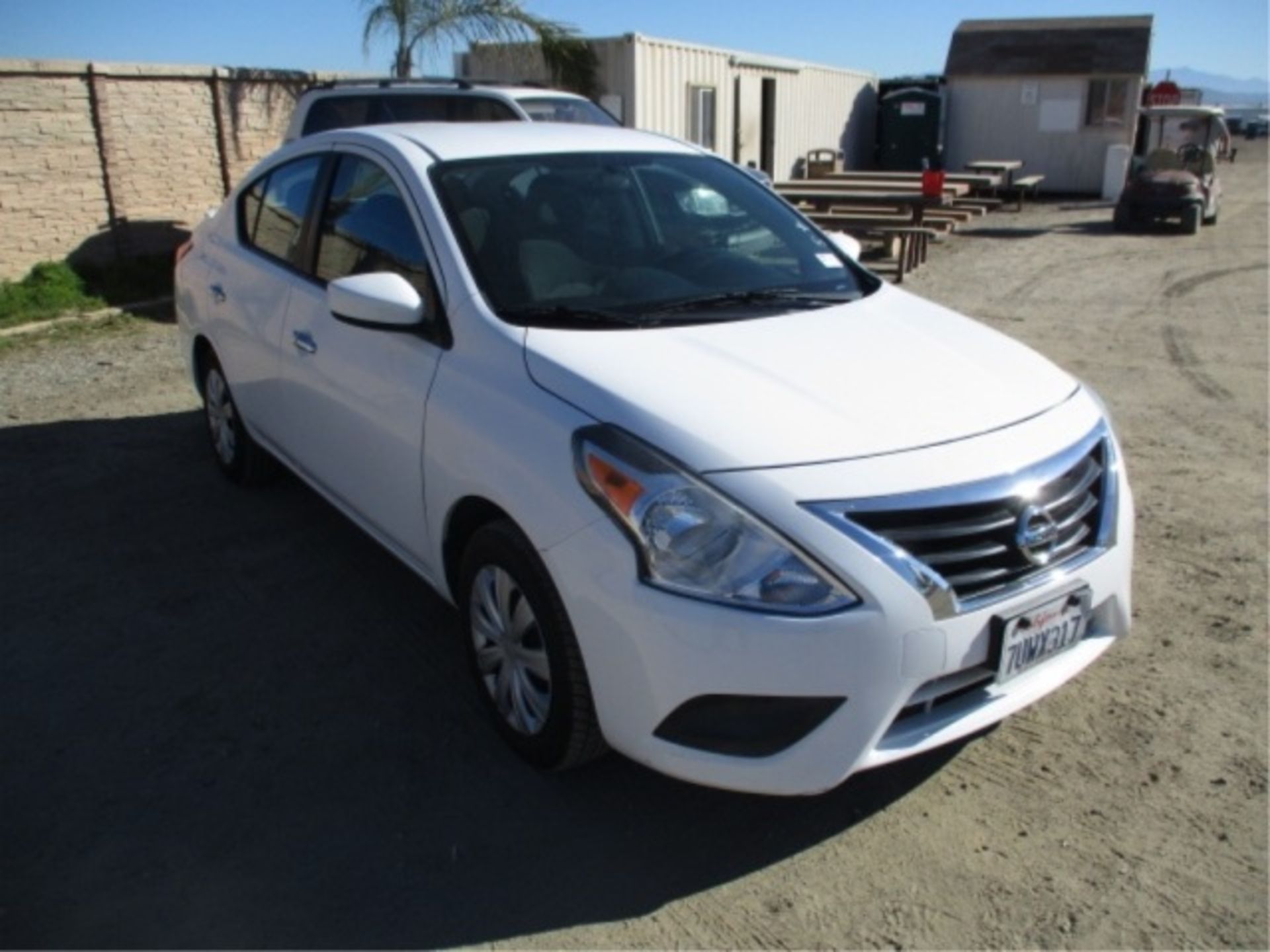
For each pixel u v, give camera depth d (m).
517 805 2.94
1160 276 12.22
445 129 4.04
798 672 2.44
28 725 3.29
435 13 13.00
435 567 3.36
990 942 2.48
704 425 2.62
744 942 2.48
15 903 2.58
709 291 3.54
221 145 11.39
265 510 4.95
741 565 2.46
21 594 4.14
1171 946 2.46
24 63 9.54
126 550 4.53
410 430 3.29
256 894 2.62
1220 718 3.31
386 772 3.08
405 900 2.61
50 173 9.91
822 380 2.89
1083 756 3.14
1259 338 8.77
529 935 2.51
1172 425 6.36
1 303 9.14
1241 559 4.45
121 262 10.54
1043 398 3.01
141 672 3.59
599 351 2.97
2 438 5.99
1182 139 19.81
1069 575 2.75
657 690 2.53
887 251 13.23
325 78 12.40
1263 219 18.61
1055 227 17.69
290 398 4.21
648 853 2.77
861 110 24.77
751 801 2.96
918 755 3.15
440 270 3.32
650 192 3.91
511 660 3.05
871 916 2.56
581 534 2.62
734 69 18.22
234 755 3.15
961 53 24.28
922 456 2.60
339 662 3.65
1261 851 2.75
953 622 2.52
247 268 4.60
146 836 2.81
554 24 13.55
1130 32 22.88
